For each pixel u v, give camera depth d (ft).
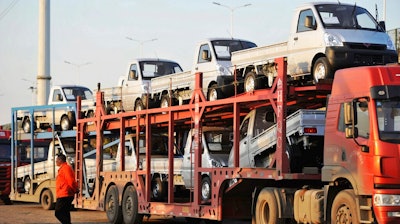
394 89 52.75
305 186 62.34
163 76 104.01
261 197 65.82
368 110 53.16
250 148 72.64
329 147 57.36
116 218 87.10
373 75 53.36
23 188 118.73
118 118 90.33
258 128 72.74
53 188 110.01
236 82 73.61
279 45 74.79
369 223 52.75
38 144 124.57
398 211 51.44
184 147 92.68
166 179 87.15
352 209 54.08
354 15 70.69
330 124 57.41
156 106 107.45
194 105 75.56
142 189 83.56
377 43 68.59
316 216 58.85
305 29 71.31
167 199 86.84
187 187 82.28
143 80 112.16
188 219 86.07
